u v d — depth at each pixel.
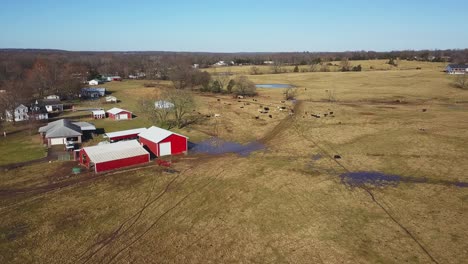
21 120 80.94
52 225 32.81
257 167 48.09
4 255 28.19
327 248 28.61
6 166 49.38
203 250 28.64
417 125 69.06
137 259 27.50
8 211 35.59
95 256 27.92
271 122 76.12
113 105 104.69
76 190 40.75
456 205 35.84
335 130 67.56
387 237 30.08
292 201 37.47
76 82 126.31
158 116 81.25
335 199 37.81
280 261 27.08
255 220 33.50
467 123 69.81
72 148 56.84
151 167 48.28
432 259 26.86
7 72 165.25
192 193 39.72
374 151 54.34
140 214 34.88
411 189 40.06
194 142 61.50
